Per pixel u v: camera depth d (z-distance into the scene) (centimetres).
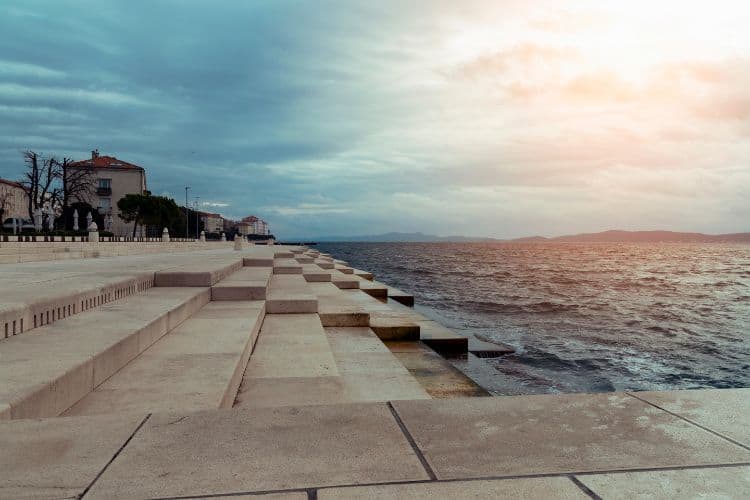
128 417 337
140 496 235
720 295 3253
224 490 242
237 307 1042
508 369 1244
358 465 270
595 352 1477
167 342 707
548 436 313
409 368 978
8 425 320
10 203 7375
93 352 506
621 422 337
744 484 256
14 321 588
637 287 3844
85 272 1217
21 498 231
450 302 2780
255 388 601
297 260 3105
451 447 295
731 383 1180
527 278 4866
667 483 256
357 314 1180
